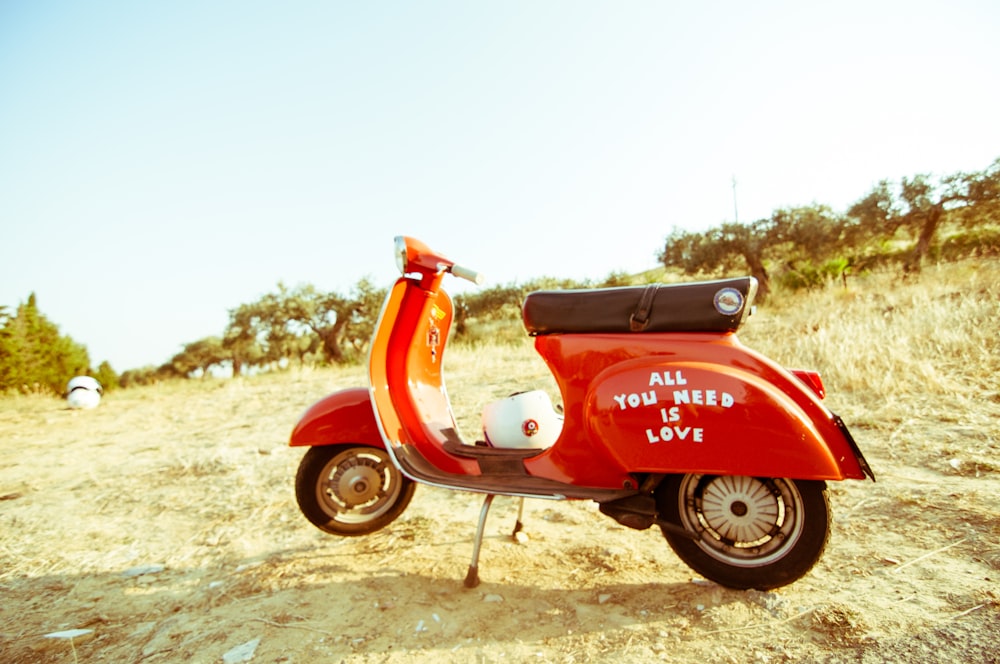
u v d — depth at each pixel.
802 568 2.52
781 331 8.74
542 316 2.90
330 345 35.97
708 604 2.57
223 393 11.22
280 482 4.82
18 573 3.47
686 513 2.71
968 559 2.71
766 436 2.43
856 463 2.45
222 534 3.87
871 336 6.65
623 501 2.69
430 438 3.20
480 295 27.89
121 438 7.57
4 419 9.84
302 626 2.63
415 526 3.70
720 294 2.61
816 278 16.70
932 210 22.36
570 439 2.87
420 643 2.44
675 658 2.22
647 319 2.71
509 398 3.37
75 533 4.07
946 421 4.50
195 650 2.51
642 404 2.58
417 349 3.35
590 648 2.33
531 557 3.18
